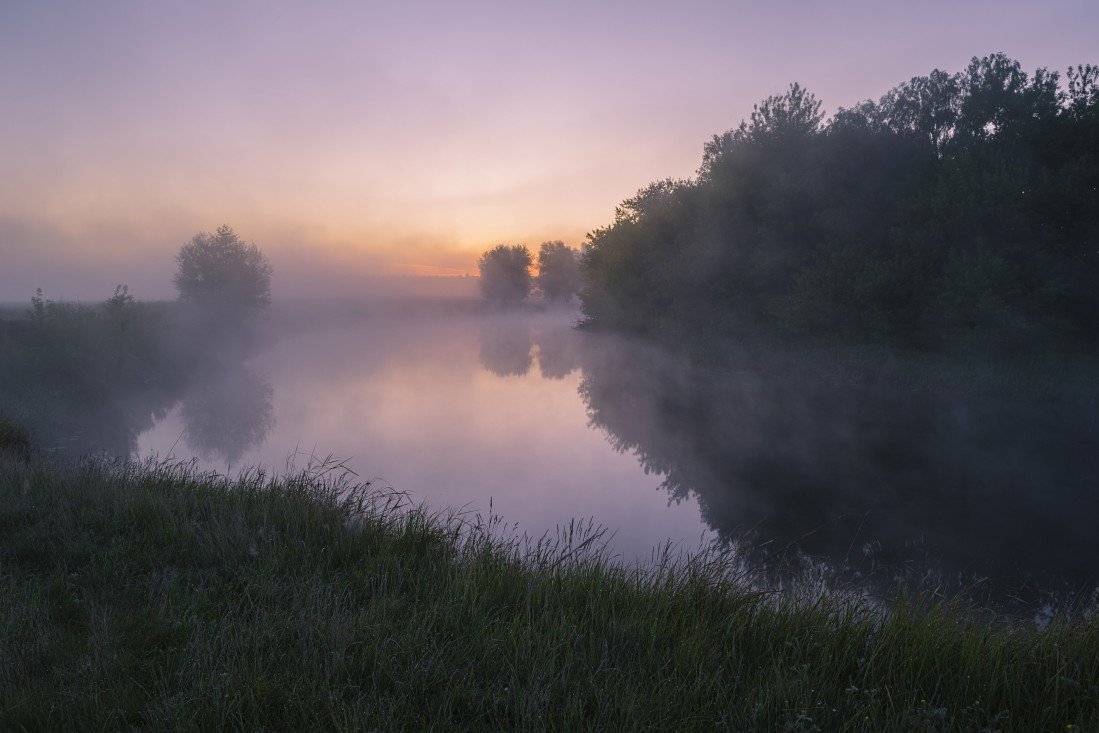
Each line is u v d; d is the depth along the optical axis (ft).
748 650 13.03
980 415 67.10
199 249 150.92
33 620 12.60
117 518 19.72
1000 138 85.87
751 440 60.70
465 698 10.55
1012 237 76.28
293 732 9.48
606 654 11.86
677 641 12.96
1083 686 11.13
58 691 10.16
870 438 59.82
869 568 29.96
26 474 24.36
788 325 97.30
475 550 18.66
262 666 11.07
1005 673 10.99
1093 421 62.64
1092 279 73.61
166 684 10.49
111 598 14.17
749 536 34.99
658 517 38.42
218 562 16.97
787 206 104.27
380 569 16.53
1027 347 77.00
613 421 71.56
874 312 86.79
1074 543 33.58
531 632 12.77
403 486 44.70
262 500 22.66
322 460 52.01
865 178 97.25
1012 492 43.21
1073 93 80.94
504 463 52.24
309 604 13.75
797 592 15.98
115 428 65.36
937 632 13.05
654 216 151.84
